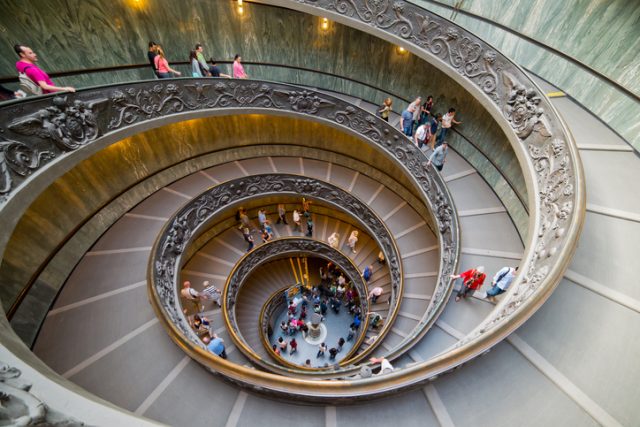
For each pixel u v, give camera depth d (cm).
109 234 1000
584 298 409
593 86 653
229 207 1355
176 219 1061
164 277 911
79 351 680
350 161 1503
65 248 860
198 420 469
